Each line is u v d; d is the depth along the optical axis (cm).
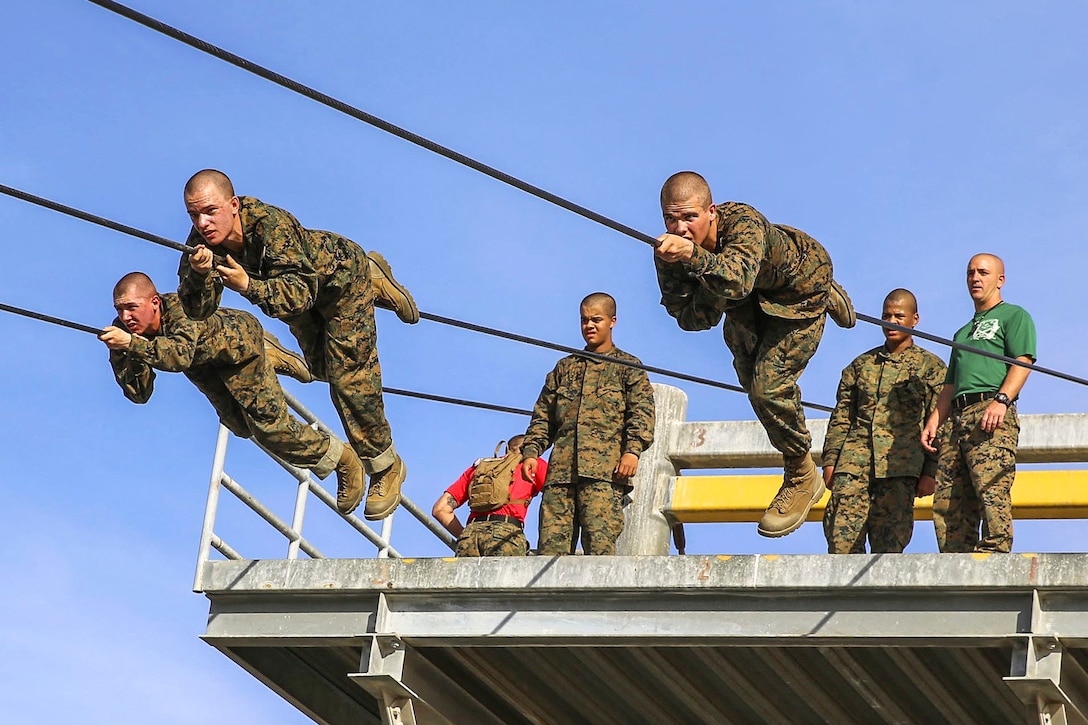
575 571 996
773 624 959
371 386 1012
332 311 981
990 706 1029
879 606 943
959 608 929
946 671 992
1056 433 1325
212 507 1080
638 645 991
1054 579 908
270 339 1109
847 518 1109
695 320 953
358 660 1098
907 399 1126
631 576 984
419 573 1023
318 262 950
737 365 1052
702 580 970
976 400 1051
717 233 934
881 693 1036
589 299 1195
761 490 1363
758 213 938
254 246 930
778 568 959
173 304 991
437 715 1059
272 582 1047
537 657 1054
